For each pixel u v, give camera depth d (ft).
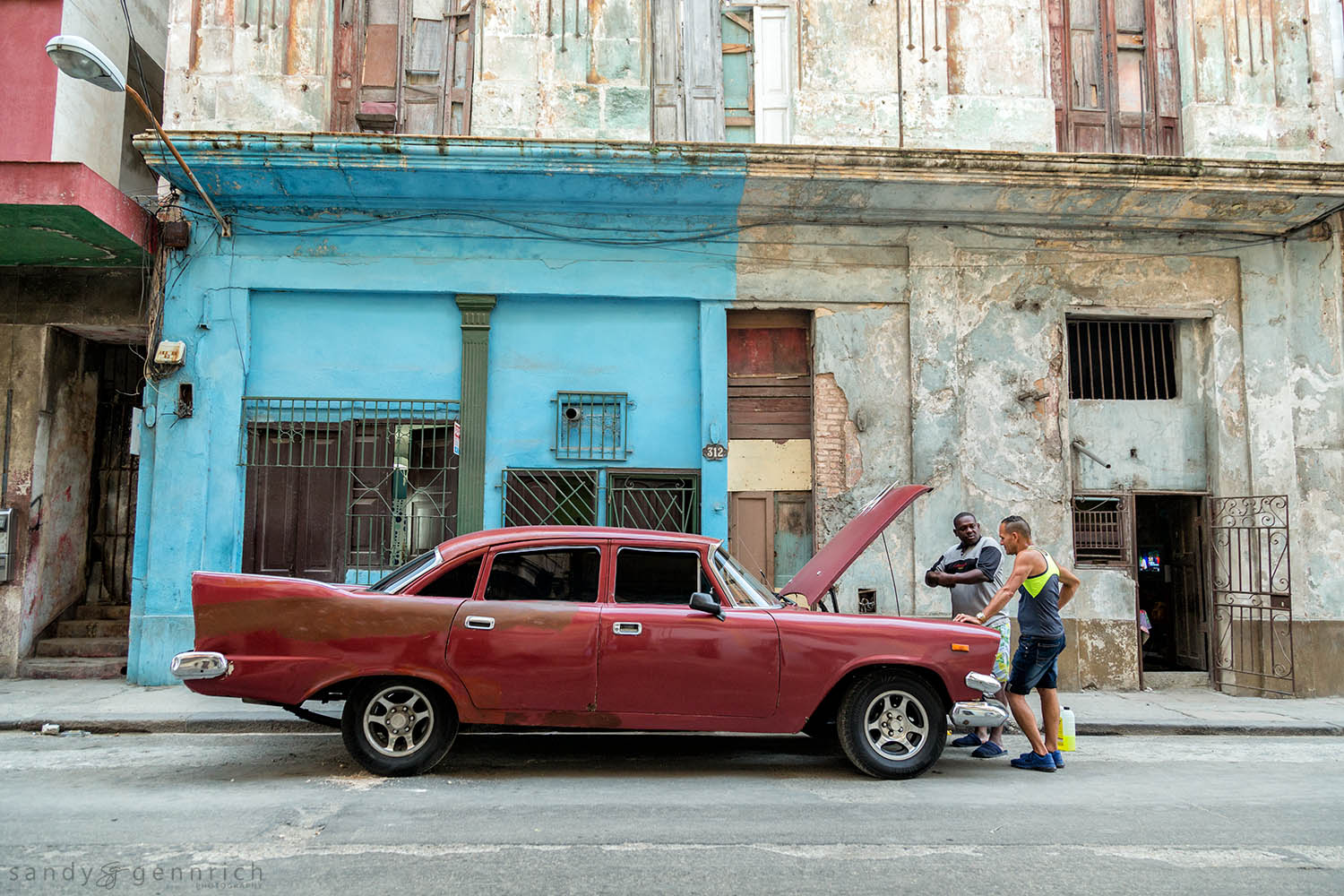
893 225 32.81
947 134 33.04
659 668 18.94
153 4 37.86
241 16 32.19
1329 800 18.19
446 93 33.40
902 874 13.43
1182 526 34.96
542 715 18.90
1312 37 34.47
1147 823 16.37
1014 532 21.21
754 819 16.17
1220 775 20.58
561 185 30.55
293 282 31.45
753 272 32.50
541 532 19.94
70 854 13.70
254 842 14.35
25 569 31.96
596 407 32.24
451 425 31.83
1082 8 35.32
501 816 16.05
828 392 32.63
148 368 30.73
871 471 32.22
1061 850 14.66
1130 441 33.63
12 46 31.17
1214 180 30.76
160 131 28.04
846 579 31.65
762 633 19.22
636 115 32.53
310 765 20.07
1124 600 32.40
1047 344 32.96
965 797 18.06
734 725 19.15
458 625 18.74
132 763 20.20
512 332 32.32
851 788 18.70
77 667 31.35
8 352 32.45
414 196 31.19
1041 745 20.97
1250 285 33.65
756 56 34.01
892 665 19.72
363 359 31.89
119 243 29.99
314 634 18.40
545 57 32.53
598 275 32.12
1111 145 34.65
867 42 33.30
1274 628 32.19
